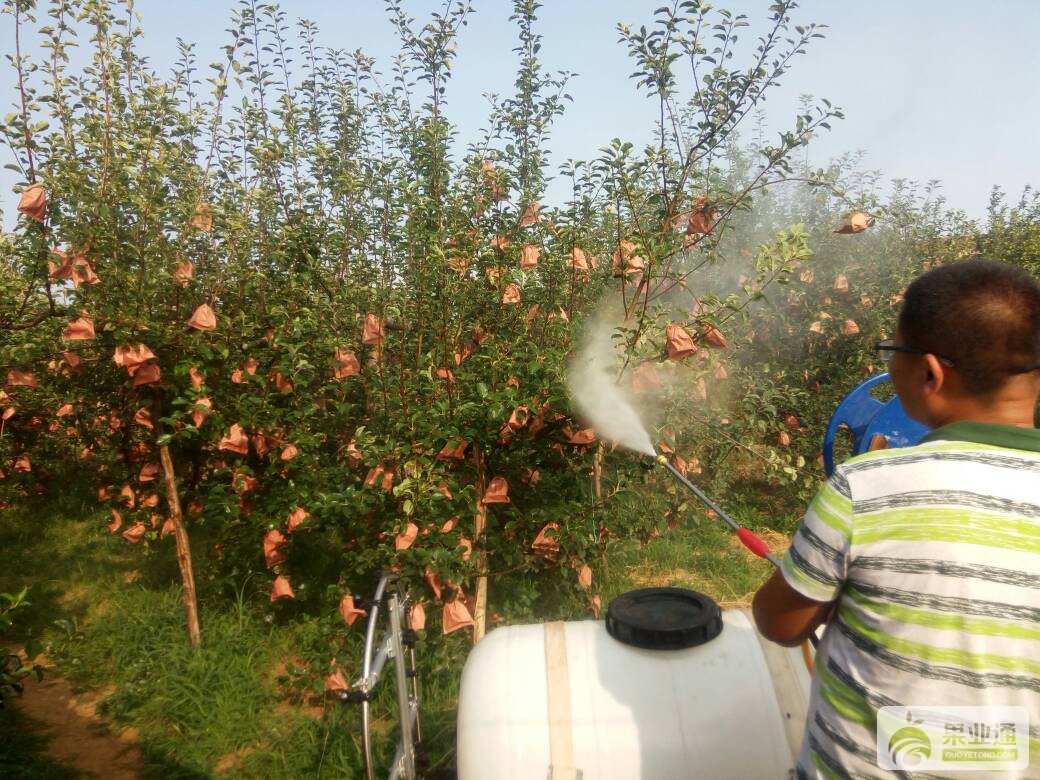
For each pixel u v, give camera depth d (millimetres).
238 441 4133
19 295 4898
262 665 4395
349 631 4188
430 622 4113
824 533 1304
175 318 4438
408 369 4406
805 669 2041
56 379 5625
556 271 4434
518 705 2010
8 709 4125
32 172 3734
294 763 3551
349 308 4582
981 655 1162
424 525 3824
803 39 3482
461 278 4035
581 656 2100
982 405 1289
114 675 4445
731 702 1975
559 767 1922
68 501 7258
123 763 3682
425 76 4641
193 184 4480
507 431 3814
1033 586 1164
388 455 3879
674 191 3715
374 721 3750
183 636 4617
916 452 1278
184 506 5410
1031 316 1256
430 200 4086
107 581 5672
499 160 4906
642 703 1984
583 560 4133
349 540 4316
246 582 5082
